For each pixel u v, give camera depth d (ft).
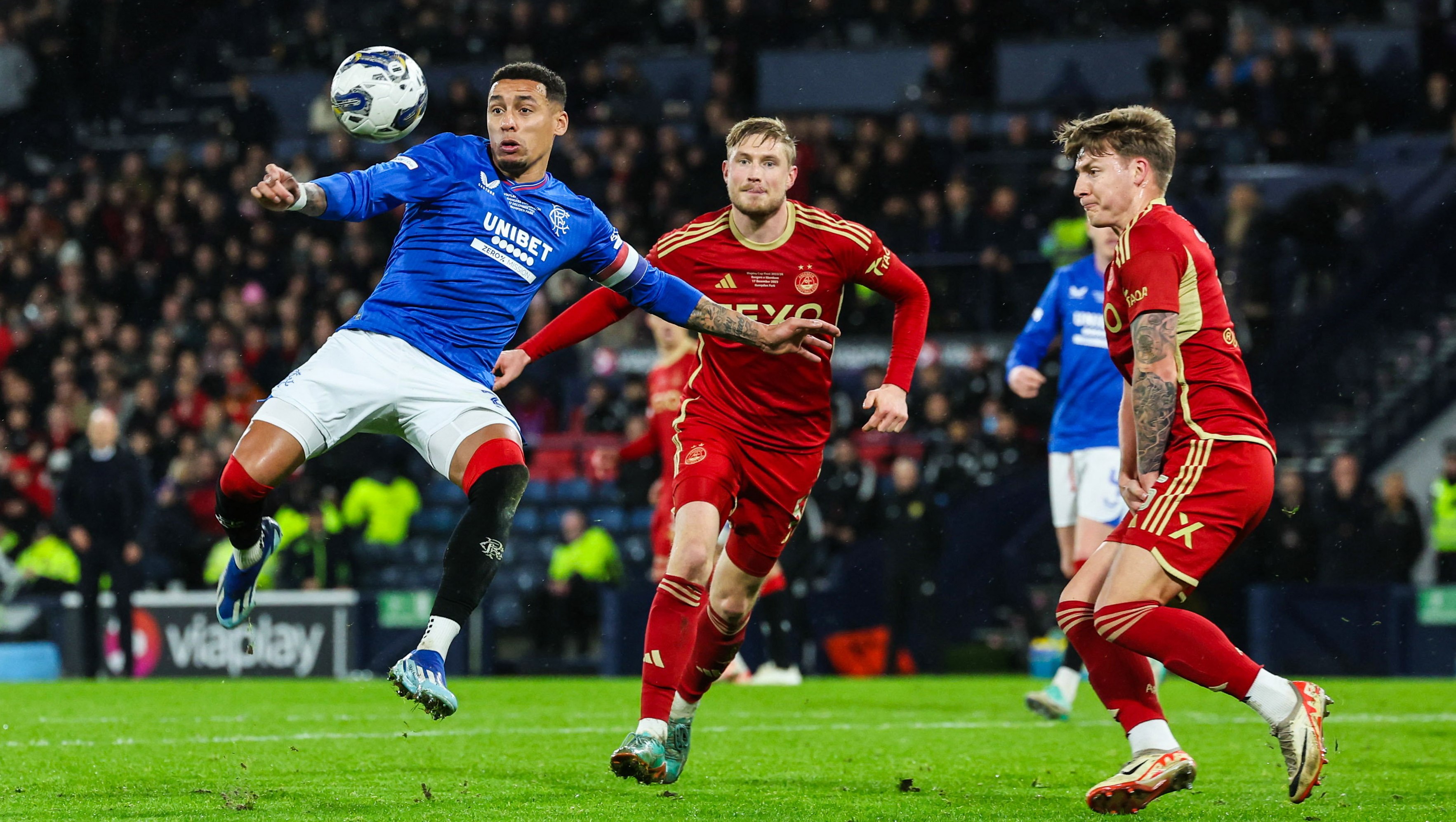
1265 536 122.72
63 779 47.29
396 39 207.92
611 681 107.96
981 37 189.26
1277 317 153.89
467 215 43.70
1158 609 39.19
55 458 152.25
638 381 153.28
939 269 161.79
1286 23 186.80
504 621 143.43
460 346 43.86
